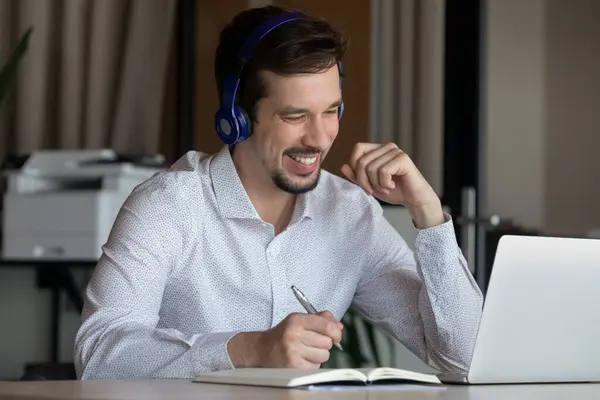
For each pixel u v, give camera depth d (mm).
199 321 2146
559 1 5199
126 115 4691
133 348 1828
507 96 5066
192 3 4766
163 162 4094
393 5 4664
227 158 2168
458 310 2141
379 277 2334
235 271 2166
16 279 4500
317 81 2006
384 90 4668
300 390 1445
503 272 1694
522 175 5090
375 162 2102
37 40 4617
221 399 1304
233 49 2070
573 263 1751
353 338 4035
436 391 1517
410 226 4223
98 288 1981
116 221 2088
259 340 1717
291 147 2045
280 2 4762
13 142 4609
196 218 2123
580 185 5215
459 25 4590
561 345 1754
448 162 4598
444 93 4609
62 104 4648
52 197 3863
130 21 4703
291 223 2213
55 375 2205
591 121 5223
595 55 5250
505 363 1712
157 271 2037
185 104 4754
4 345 4516
